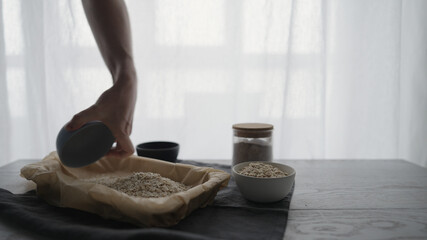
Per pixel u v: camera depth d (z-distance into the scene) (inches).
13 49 59.6
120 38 28.2
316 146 55.1
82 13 56.6
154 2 55.9
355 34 56.4
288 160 39.4
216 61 57.6
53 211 22.7
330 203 24.9
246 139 31.4
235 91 58.2
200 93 58.4
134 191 23.7
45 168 25.5
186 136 59.0
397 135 56.1
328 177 31.9
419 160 57.7
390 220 21.6
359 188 28.4
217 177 24.4
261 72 57.4
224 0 56.1
